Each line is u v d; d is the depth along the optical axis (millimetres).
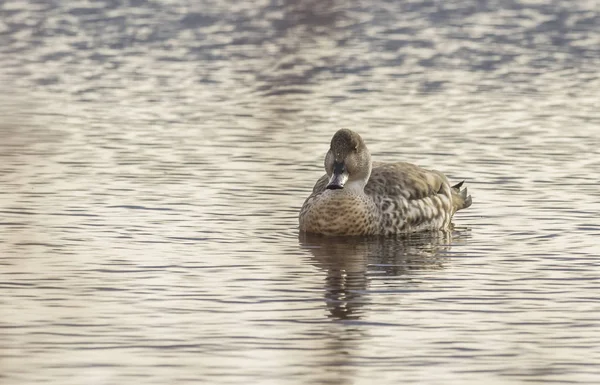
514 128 27047
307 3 50625
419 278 15828
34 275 15539
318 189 18797
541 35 43562
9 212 18828
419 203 18734
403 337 13375
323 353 12820
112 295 14750
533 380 12102
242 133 26141
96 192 20281
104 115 28203
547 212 19484
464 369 12391
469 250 17344
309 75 34938
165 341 13117
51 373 12117
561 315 14188
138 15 47375
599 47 40875
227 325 13695
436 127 27109
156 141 25062
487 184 21484
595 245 17469
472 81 34094
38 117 27703
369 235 18312
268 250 17188
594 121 28047
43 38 41562
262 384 11914
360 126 27203
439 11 49438
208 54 38688
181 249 17031
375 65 36844
